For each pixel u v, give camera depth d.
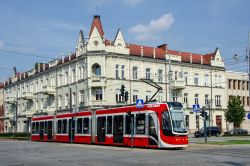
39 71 79.44
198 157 20.88
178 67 67.50
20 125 88.94
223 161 18.33
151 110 30.19
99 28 60.69
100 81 58.19
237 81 77.12
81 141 39.16
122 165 17.27
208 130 59.28
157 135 29.27
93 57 59.22
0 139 66.94
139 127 31.05
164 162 18.41
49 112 72.00
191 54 70.56
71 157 22.33
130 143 31.80
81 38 62.25
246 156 21.20
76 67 63.59
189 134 67.00
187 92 68.31
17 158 22.11
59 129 44.44
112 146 34.31
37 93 80.19
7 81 101.06
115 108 34.41
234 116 67.75
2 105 103.50
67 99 67.12
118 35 61.03
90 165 17.55
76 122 40.56
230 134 61.72
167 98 65.50
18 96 92.31
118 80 60.12
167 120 28.98
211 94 71.75
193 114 68.62
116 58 60.28
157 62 64.81
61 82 69.88
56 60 72.00
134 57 62.09
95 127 37.12
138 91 62.31
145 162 18.59
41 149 30.55
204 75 71.31
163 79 65.50
